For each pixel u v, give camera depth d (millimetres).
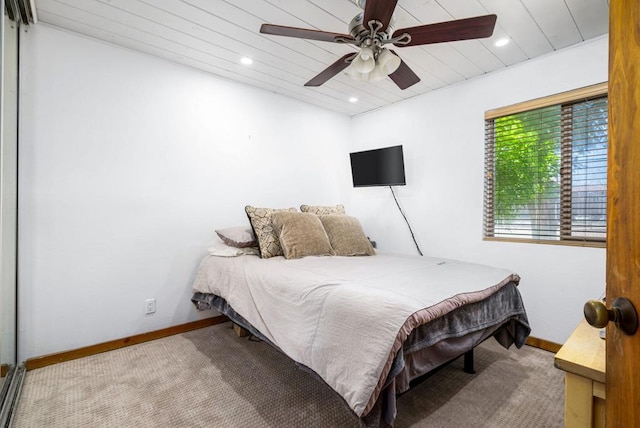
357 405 1165
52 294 2113
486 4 1867
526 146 2604
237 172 3086
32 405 1641
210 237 2893
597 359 767
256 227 2670
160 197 2600
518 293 2041
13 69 1896
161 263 2605
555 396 1774
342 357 1314
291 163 3547
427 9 1909
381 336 1230
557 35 2193
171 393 1775
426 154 3301
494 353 2350
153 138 2562
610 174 580
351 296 1440
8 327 1826
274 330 1745
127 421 1533
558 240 2426
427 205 3289
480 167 2865
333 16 2018
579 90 2285
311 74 2912
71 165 2189
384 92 3311
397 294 1431
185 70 2740
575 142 2350
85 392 1771
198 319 2809
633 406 504
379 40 1705
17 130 1971
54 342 2119
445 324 1461
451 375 2008
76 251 2209
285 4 1901
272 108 3363
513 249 2639
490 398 1753
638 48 519
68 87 2180
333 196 3996
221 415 1589
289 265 2166
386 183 3480
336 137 4023
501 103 2717
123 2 1890
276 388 1838
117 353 2283
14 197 1928
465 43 2299
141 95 2502
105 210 2332
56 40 2133
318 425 1520
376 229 3834
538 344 2463
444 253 3139
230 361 2174
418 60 2562
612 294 569
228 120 3020
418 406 1675
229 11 1979
